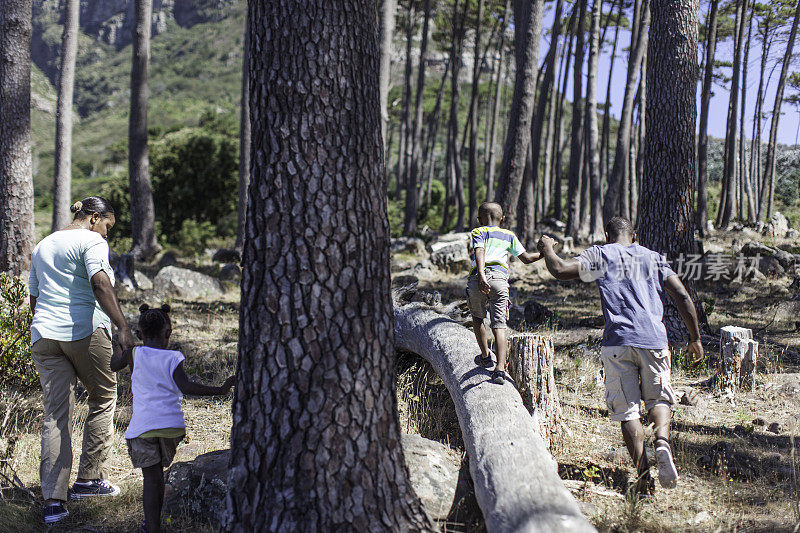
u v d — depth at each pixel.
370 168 2.89
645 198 9.12
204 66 137.88
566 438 4.78
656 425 3.80
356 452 2.69
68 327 3.75
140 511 3.73
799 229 32.16
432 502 3.54
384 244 2.93
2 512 3.51
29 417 5.33
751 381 6.26
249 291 2.79
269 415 2.68
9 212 9.09
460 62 36.75
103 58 146.75
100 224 4.05
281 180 2.76
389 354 2.90
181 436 3.39
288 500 2.62
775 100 30.08
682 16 8.72
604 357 3.97
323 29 2.80
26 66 9.20
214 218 32.12
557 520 2.60
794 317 10.55
